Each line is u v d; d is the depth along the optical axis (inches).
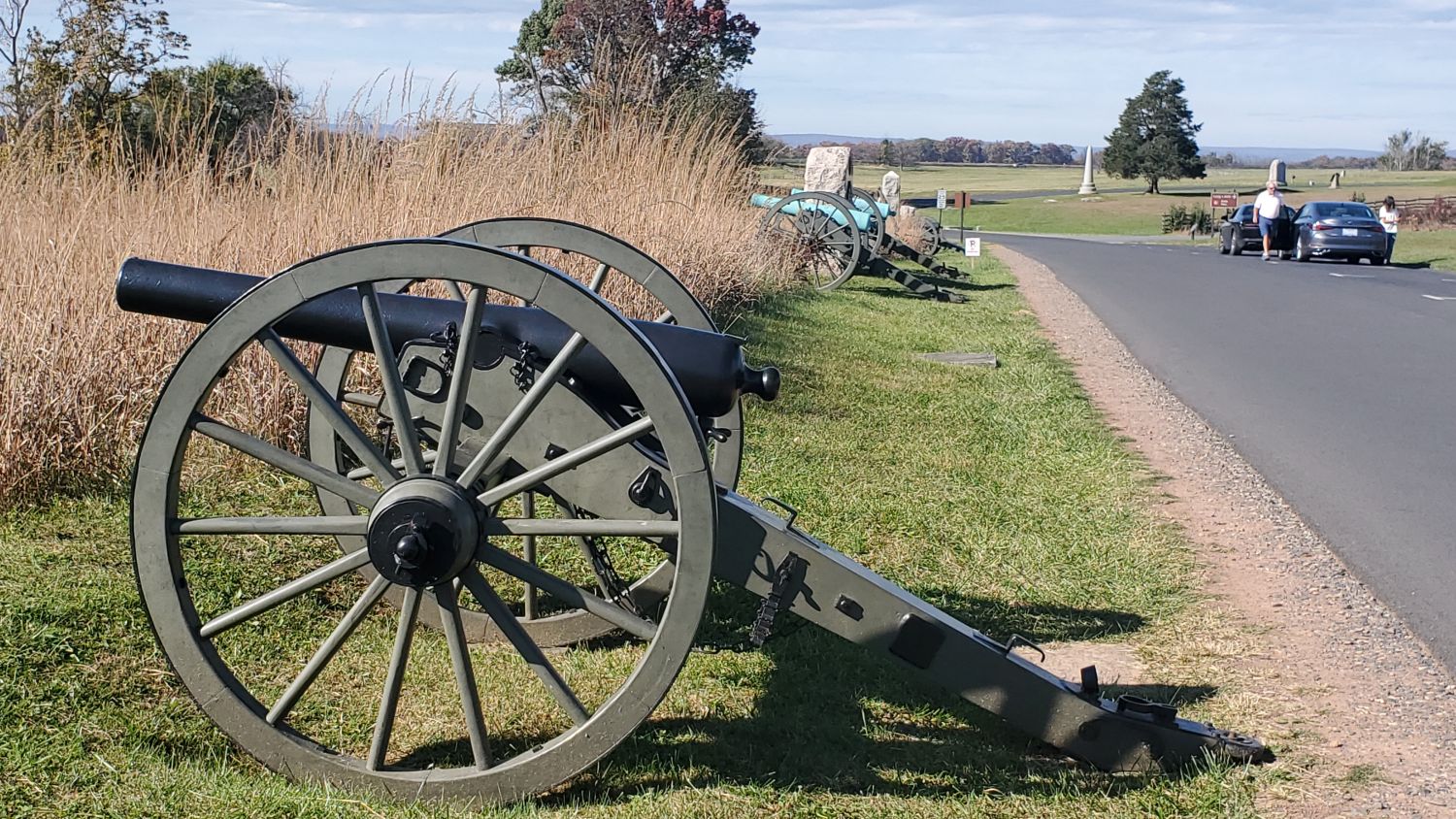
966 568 230.5
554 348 143.9
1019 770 151.2
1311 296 802.8
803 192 728.3
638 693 132.1
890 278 741.3
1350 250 1152.2
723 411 149.6
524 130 400.2
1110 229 2427.4
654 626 133.3
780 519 152.5
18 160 272.4
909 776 148.0
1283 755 155.4
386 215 312.8
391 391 132.6
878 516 257.4
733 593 205.6
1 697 150.9
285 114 310.5
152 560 133.0
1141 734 150.6
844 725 161.6
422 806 134.0
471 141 362.3
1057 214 2898.6
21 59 296.2
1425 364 502.6
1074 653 191.5
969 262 1165.1
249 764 143.9
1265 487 295.3
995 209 3125.0
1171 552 242.2
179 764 142.6
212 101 303.9
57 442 227.9
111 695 156.0
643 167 450.6
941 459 313.3
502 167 367.9
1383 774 150.3
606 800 138.9
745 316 519.5
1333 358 518.6
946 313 661.3
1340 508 278.8
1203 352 535.5
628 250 171.5
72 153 279.3
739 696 168.9
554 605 200.5
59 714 150.3
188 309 149.1
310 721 154.4
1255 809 141.3
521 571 134.6
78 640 166.9
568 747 133.7
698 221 483.2
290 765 136.6
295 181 304.8
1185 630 201.8
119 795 133.3
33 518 215.5
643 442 151.6
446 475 133.6
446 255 126.9
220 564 196.9
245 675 165.0
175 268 150.0
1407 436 360.2
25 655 160.4
